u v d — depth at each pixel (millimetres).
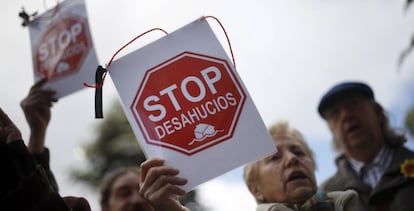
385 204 2986
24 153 1787
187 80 1898
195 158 1845
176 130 1878
